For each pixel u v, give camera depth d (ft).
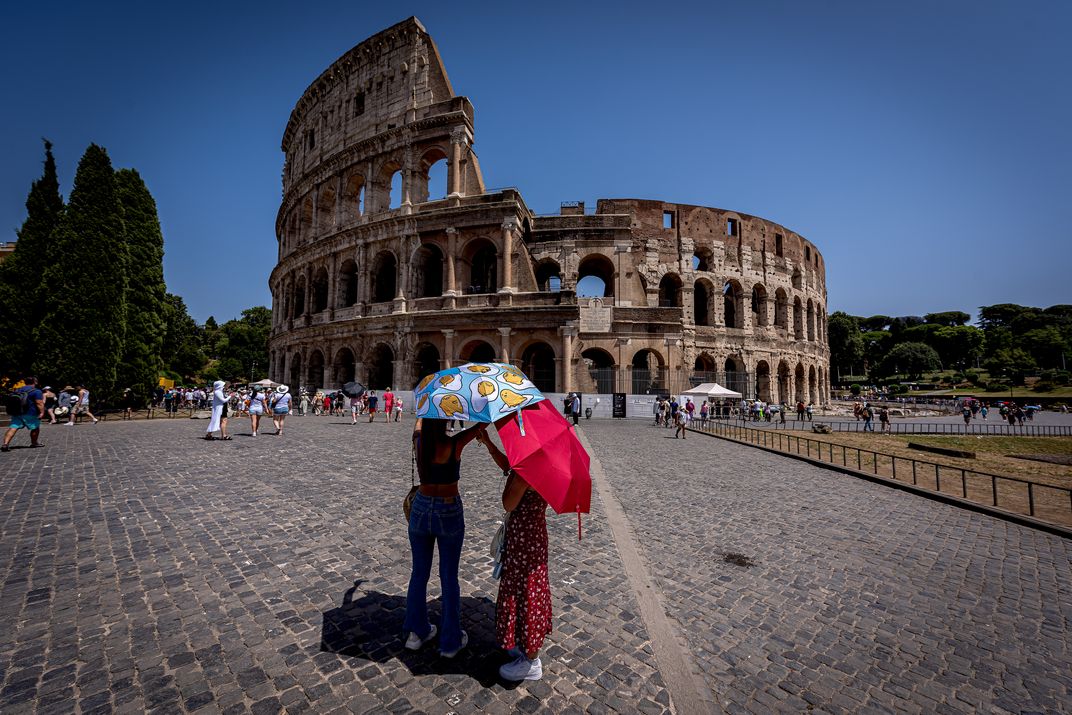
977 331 490.90
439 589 19.84
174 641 15.29
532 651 13.57
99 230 105.50
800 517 32.48
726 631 17.13
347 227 144.56
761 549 25.85
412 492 15.80
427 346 142.82
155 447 55.31
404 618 16.90
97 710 11.93
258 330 325.21
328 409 130.82
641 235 167.63
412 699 12.84
